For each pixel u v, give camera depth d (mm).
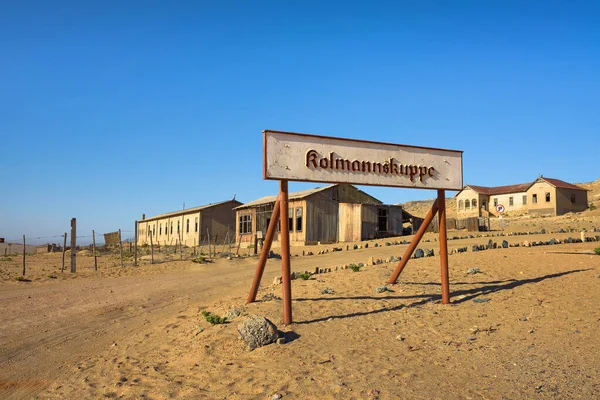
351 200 36125
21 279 18359
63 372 7531
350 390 5551
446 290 9938
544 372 5809
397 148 10141
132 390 6242
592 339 6957
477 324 8195
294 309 9695
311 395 5504
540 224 43531
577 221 44031
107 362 7812
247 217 40500
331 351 7035
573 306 8922
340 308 9727
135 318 11500
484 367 6117
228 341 7742
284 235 8750
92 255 34656
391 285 12156
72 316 11891
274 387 5836
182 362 7246
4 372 7617
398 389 5508
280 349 7215
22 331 10414
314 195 33531
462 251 19859
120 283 17453
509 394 5219
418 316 8930
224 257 26547
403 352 6883
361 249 27094
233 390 5887
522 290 10680
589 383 5395
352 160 9594
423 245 26031
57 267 24281
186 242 48188
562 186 58750
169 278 18750
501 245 21125
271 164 8750
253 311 9547
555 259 15273
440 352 6820
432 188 10430
